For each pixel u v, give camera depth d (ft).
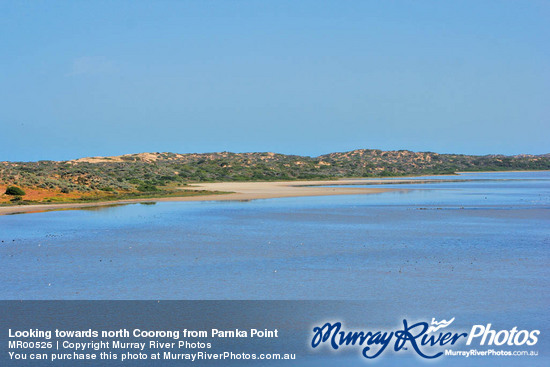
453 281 105.91
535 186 506.48
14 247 147.33
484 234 171.22
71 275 112.16
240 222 206.59
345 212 248.52
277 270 116.57
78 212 247.50
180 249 143.43
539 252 137.08
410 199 335.67
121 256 133.28
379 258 129.70
